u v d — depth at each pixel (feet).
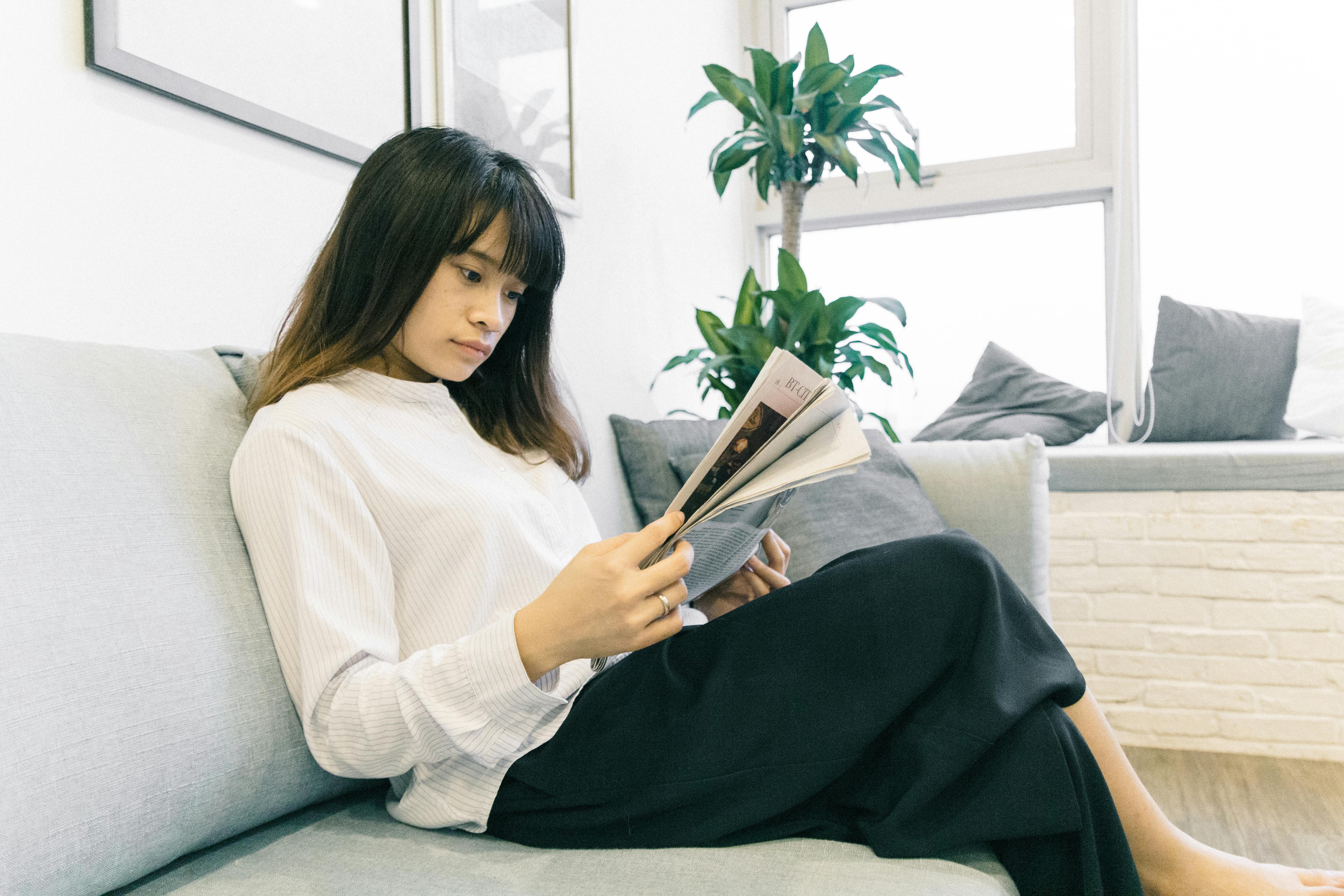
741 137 8.08
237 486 2.53
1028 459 6.14
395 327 2.90
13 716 1.77
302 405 2.68
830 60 9.09
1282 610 6.77
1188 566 7.01
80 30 2.97
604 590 2.17
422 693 2.25
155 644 2.11
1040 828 2.26
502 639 2.25
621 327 7.11
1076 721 2.69
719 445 2.31
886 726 2.43
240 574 2.46
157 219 3.25
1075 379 9.45
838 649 2.50
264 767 2.33
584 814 2.46
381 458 2.76
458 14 4.96
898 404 9.98
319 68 3.95
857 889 2.08
